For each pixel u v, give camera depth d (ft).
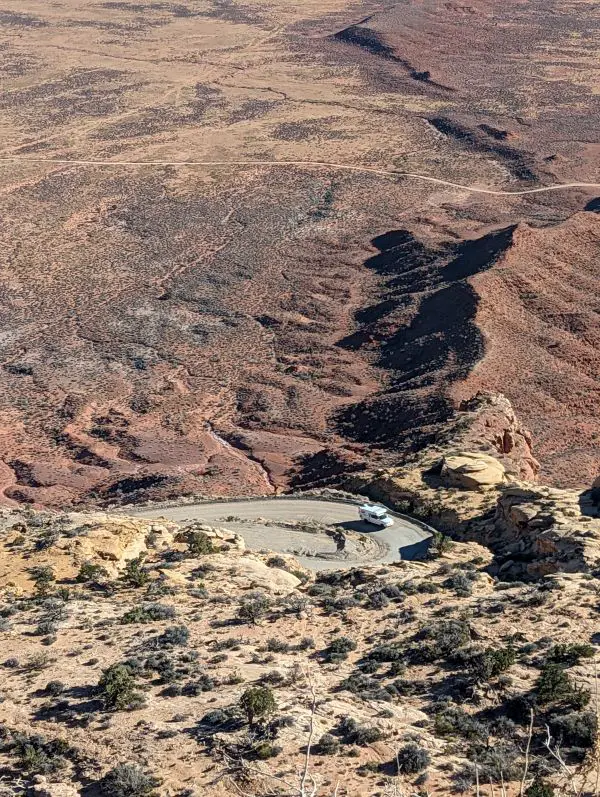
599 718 89.20
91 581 135.23
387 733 88.69
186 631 113.70
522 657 104.47
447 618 118.11
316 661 108.06
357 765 83.92
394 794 61.21
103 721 92.48
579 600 119.44
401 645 110.32
